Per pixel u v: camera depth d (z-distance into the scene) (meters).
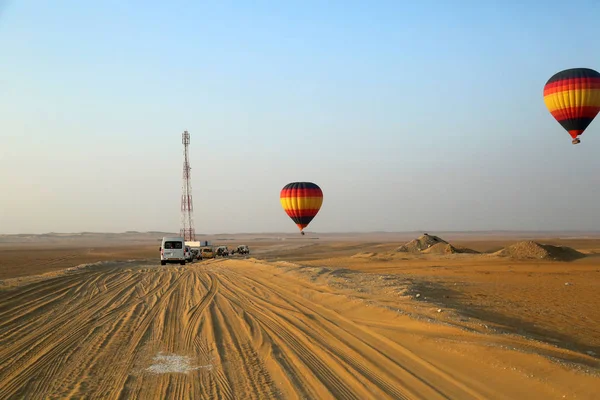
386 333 10.94
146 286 22.31
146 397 7.40
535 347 8.93
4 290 18.89
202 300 17.44
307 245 127.69
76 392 7.64
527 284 23.30
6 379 8.34
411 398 7.05
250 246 135.12
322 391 7.44
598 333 12.01
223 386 7.86
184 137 92.12
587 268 34.69
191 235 91.38
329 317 13.28
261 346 10.38
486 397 6.96
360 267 38.59
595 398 6.41
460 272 31.56
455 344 9.23
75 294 19.42
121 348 10.47
